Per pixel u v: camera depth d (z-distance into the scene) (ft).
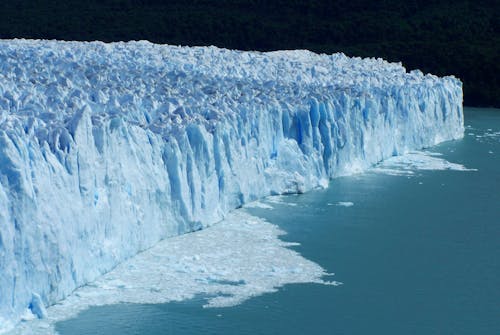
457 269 110.52
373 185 150.71
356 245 116.98
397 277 106.42
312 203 135.64
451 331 92.27
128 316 89.15
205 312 91.97
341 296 99.30
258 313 93.04
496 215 135.85
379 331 91.30
